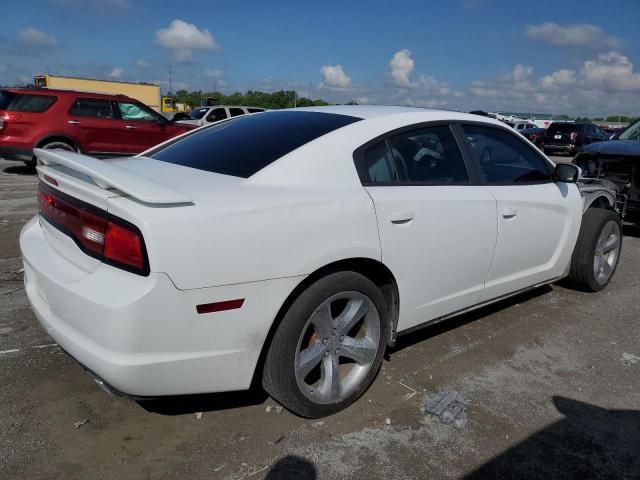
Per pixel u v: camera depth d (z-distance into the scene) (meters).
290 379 2.45
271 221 2.28
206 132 3.40
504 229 3.46
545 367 3.35
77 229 2.26
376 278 2.88
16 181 9.69
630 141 7.20
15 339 3.29
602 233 4.58
